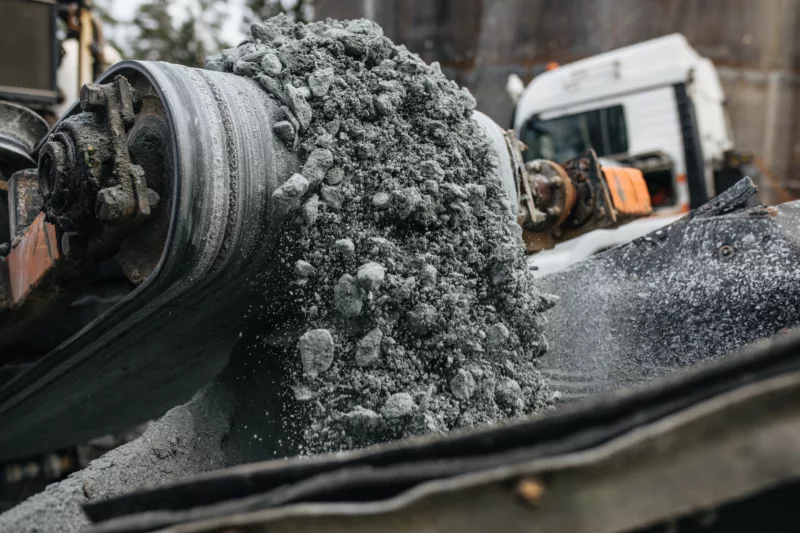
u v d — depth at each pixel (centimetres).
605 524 63
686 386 63
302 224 124
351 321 122
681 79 488
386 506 65
